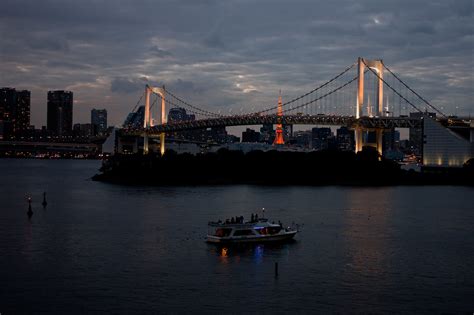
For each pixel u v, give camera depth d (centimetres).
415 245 9669
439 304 6662
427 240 10125
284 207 14700
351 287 7219
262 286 7238
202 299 6744
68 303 6600
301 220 12319
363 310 6450
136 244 9569
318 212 13700
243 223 9844
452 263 8444
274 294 6938
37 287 7150
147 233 10556
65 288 7125
